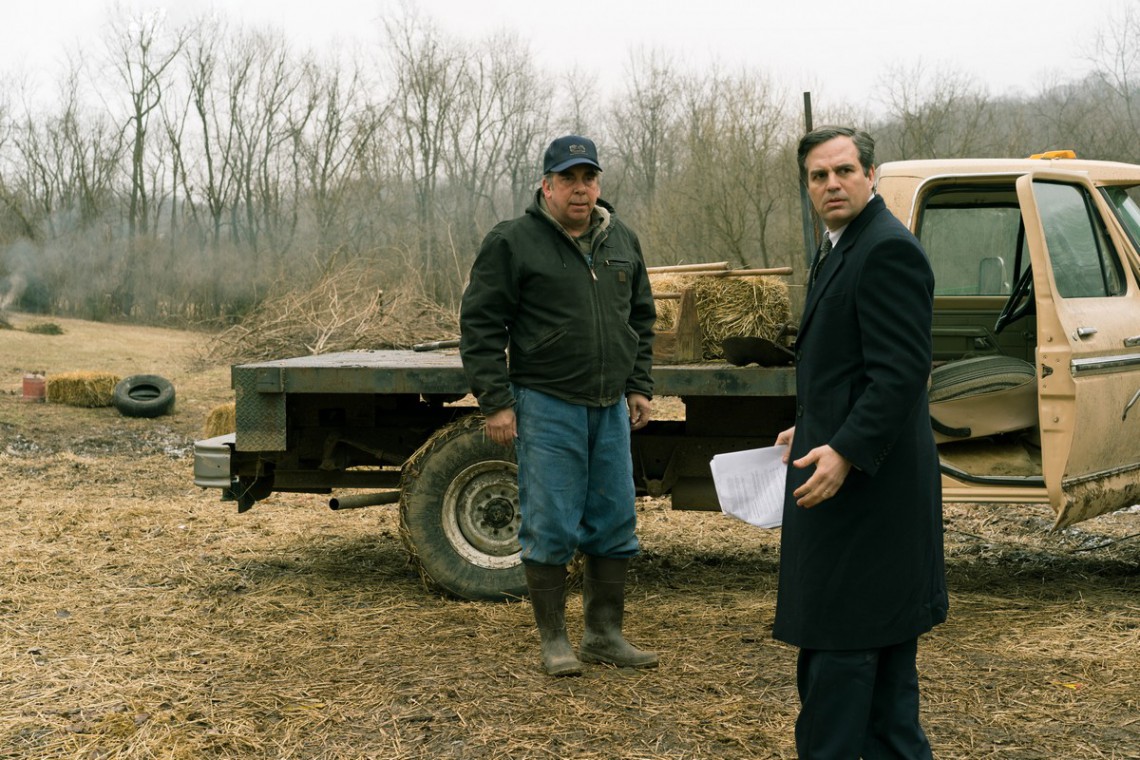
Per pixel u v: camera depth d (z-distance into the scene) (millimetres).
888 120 30797
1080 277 4418
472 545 4586
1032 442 4605
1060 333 4078
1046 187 4477
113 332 26328
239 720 3107
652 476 4895
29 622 4184
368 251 22344
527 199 37531
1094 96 30312
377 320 15867
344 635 3994
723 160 28922
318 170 38062
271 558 5461
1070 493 4191
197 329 33094
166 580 4930
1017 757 2834
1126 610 4324
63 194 42938
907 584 2299
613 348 3516
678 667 3576
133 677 3527
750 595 4688
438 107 36438
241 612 4355
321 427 5031
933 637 3932
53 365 17797
